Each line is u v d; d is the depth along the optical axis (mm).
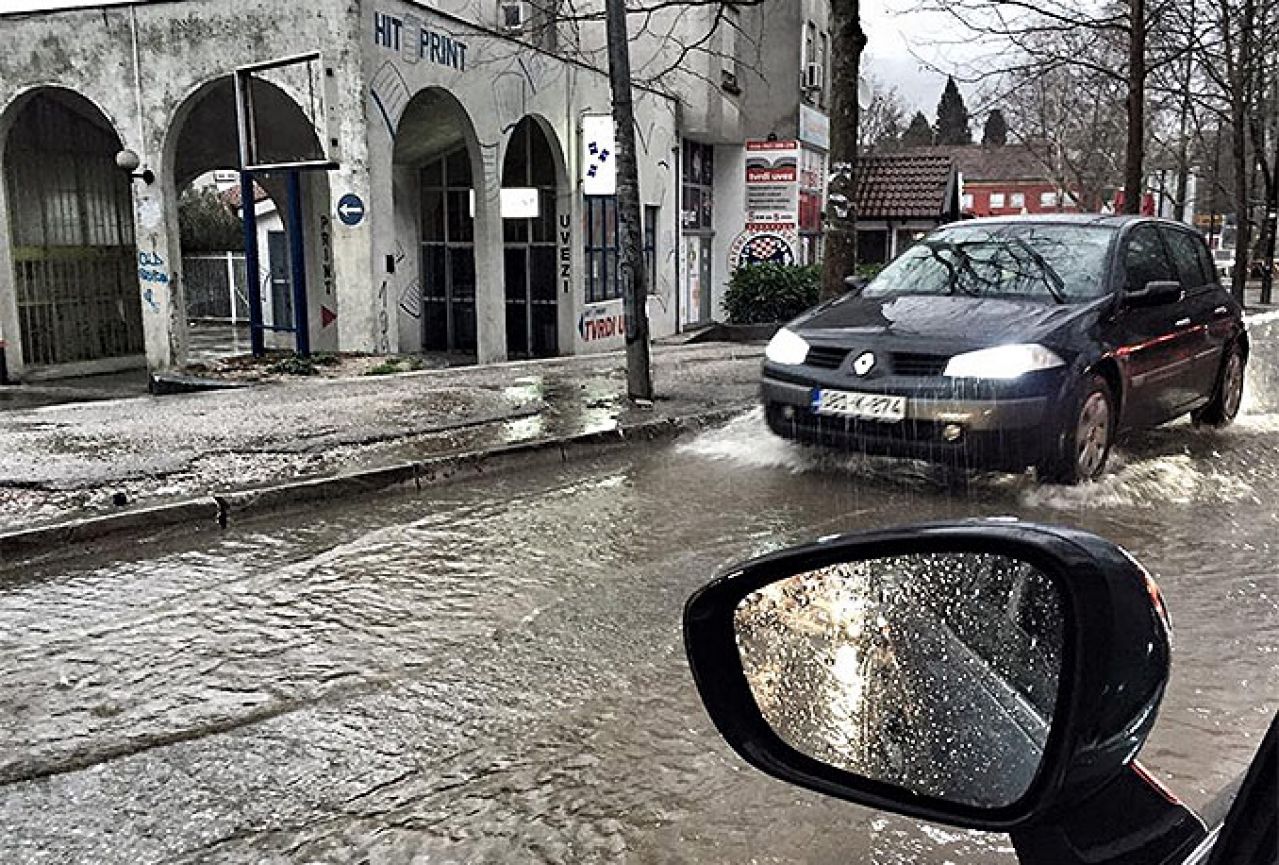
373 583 5812
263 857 3260
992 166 66375
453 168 20891
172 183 17109
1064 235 8609
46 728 4090
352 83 14844
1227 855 1088
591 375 13828
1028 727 1457
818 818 3469
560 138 19750
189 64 16250
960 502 7445
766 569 1845
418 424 9859
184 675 4578
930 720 1652
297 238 15062
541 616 5289
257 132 18875
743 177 26828
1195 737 3947
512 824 3441
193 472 7840
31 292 18719
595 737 4023
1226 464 8734
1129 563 1486
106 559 6301
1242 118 23688
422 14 15984
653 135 22719
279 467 8016
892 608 1758
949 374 7195
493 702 4320
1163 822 1468
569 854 3273
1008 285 8203
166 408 10852
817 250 29922
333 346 18922
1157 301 8188
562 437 9211
